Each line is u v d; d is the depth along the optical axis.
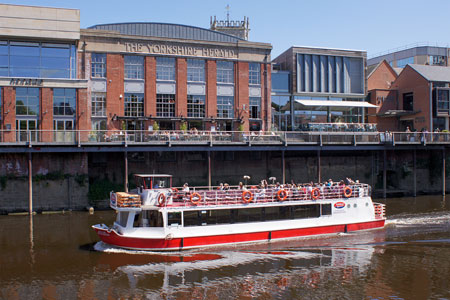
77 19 35.91
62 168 31.80
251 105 44.12
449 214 30.52
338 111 48.56
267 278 17.52
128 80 40.16
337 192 25.41
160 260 19.75
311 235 24.28
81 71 38.66
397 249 21.66
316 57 47.50
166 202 21.81
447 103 48.53
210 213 22.39
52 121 35.44
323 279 17.44
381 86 54.22
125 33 43.00
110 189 34.31
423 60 76.69
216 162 38.66
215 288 16.45
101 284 16.67
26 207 30.83
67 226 26.27
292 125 46.28
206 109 42.38
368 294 15.90
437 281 17.14
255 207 23.25
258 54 44.19
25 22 34.81
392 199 38.38
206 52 42.47
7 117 34.47
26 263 19.03
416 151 42.91
